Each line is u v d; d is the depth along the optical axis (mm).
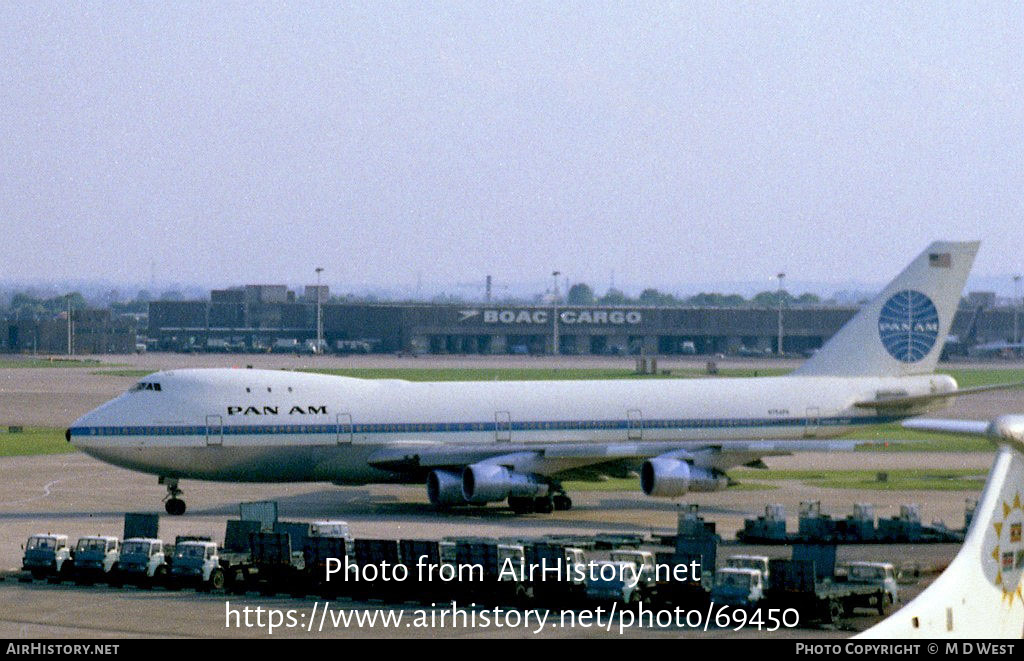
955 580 49750
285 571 87062
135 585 89250
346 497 141625
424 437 131625
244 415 125188
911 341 151500
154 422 122625
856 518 112375
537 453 126625
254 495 142375
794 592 78438
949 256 152375
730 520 126375
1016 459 50531
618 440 138750
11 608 81438
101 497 138250
